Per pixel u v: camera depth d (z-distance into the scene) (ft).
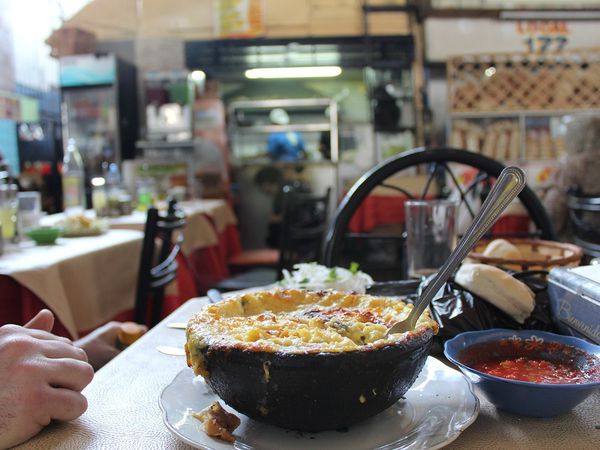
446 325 2.48
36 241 7.00
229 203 17.53
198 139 17.35
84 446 1.72
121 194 11.35
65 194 9.11
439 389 1.97
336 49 18.81
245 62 19.13
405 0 19.11
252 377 1.58
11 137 17.71
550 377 1.91
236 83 19.99
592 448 1.65
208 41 18.89
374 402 1.60
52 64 18.65
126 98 17.97
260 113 19.39
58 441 1.76
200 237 11.78
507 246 3.45
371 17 19.21
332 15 19.40
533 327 2.53
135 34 19.40
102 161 16.99
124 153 17.61
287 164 19.39
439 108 18.79
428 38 18.60
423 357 1.72
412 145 18.57
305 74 19.19
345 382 1.54
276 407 1.59
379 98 18.16
